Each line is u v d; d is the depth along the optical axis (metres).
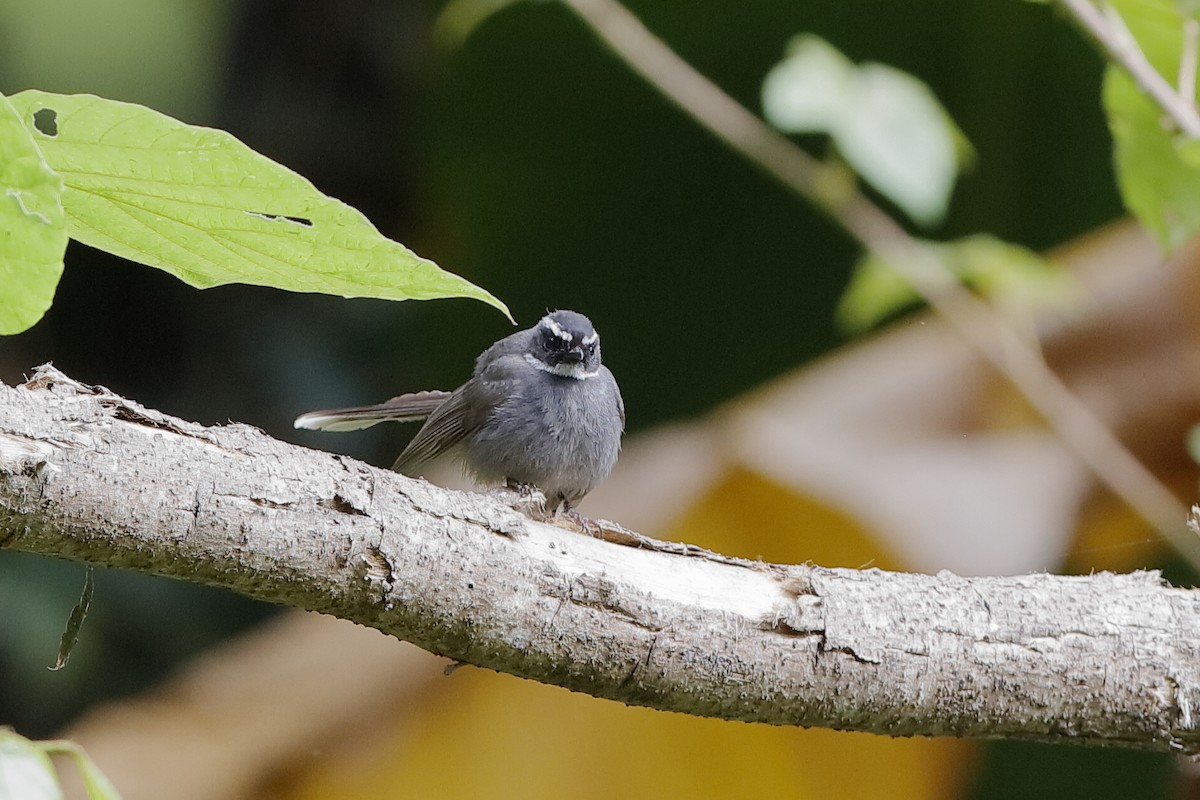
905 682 6.10
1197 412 11.64
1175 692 6.22
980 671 6.14
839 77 8.84
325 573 5.38
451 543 5.59
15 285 3.14
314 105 16.66
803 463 10.78
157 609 16.05
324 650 10.59
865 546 10.88
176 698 10.32
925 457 11.02
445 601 5.59
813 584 6.17
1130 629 6.25
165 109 15.25
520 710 10.78
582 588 5.80
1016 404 11.38
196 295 17.14
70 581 15.72
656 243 15.99
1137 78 6.80
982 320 10.59
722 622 5.98
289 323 17.53
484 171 15.86
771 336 15.95
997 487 10.85
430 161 15.91
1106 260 12.70
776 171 10.58
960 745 12.02
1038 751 15.01
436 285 3.80
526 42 15.20
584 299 16.16
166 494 5.01
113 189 3.63
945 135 8.84
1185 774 8.20
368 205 17.12
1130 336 12.02
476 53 15.34
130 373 17.25
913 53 15.08
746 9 14.87
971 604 6.23
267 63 16.34
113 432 4.96
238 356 17.33
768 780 11.70
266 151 16.58
